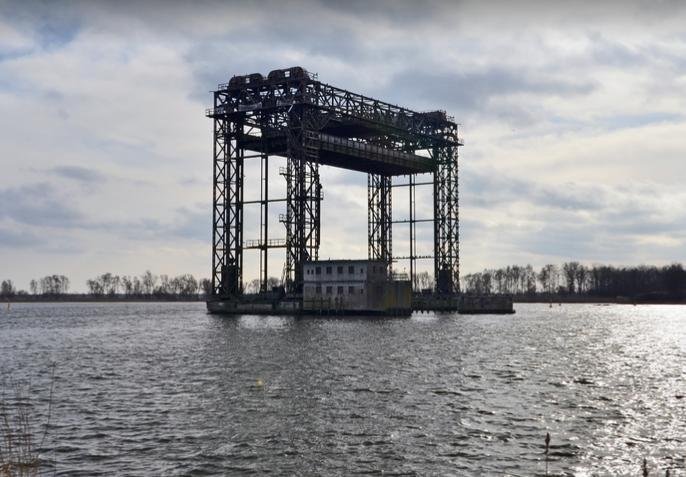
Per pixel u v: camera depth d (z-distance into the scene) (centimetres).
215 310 14512
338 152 14212
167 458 3500
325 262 14012
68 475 3250
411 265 17338
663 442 3759
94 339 10975
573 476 3200
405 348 8412
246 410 4588
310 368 6562
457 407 4681
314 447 3675
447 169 16888
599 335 11569
